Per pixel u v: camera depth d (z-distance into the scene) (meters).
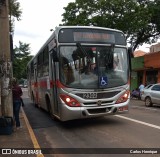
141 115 15.05
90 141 9.37
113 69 11.45
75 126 12.13
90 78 11.09
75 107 10.86
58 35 11.13
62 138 10.05
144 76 35.34
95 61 11.25
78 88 10.92
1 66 10.89
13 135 10.31
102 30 11.59
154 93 20.48
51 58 12.45
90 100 10.96
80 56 11.15
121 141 9.14
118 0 33.03
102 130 11.04
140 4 36.38
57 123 13.21
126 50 11.90
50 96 13.09
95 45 11.37
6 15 10.95
